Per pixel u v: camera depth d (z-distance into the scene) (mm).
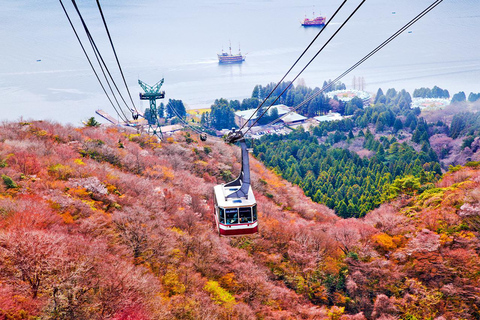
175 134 150000
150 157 107812
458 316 68188
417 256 79000
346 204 140875
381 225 96812
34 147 84375
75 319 41156
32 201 57844
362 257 83125
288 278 74000
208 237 70812
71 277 43000
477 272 73312
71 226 57031
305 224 96250
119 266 49438
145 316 45688
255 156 192250
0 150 78750
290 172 176000
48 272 43688
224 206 31719
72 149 93625
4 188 62188
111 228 60594
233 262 69312
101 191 71438
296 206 112312
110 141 109312
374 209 123000
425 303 70125
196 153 127312
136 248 58844
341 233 88438
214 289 59312
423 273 77000
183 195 87438
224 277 65375
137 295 47594
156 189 82125
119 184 79438
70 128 110062
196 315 51938
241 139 33125
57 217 56438
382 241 86562
